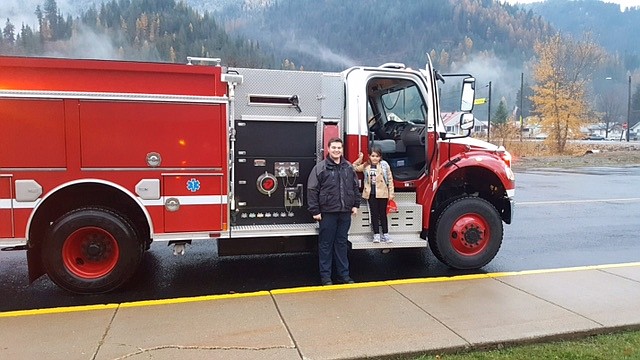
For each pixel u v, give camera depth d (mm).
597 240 7863
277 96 5434
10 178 4727
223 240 5543
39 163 4770
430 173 5922
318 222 5598
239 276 5879
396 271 6160
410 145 6289
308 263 6461
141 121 4953
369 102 6629
